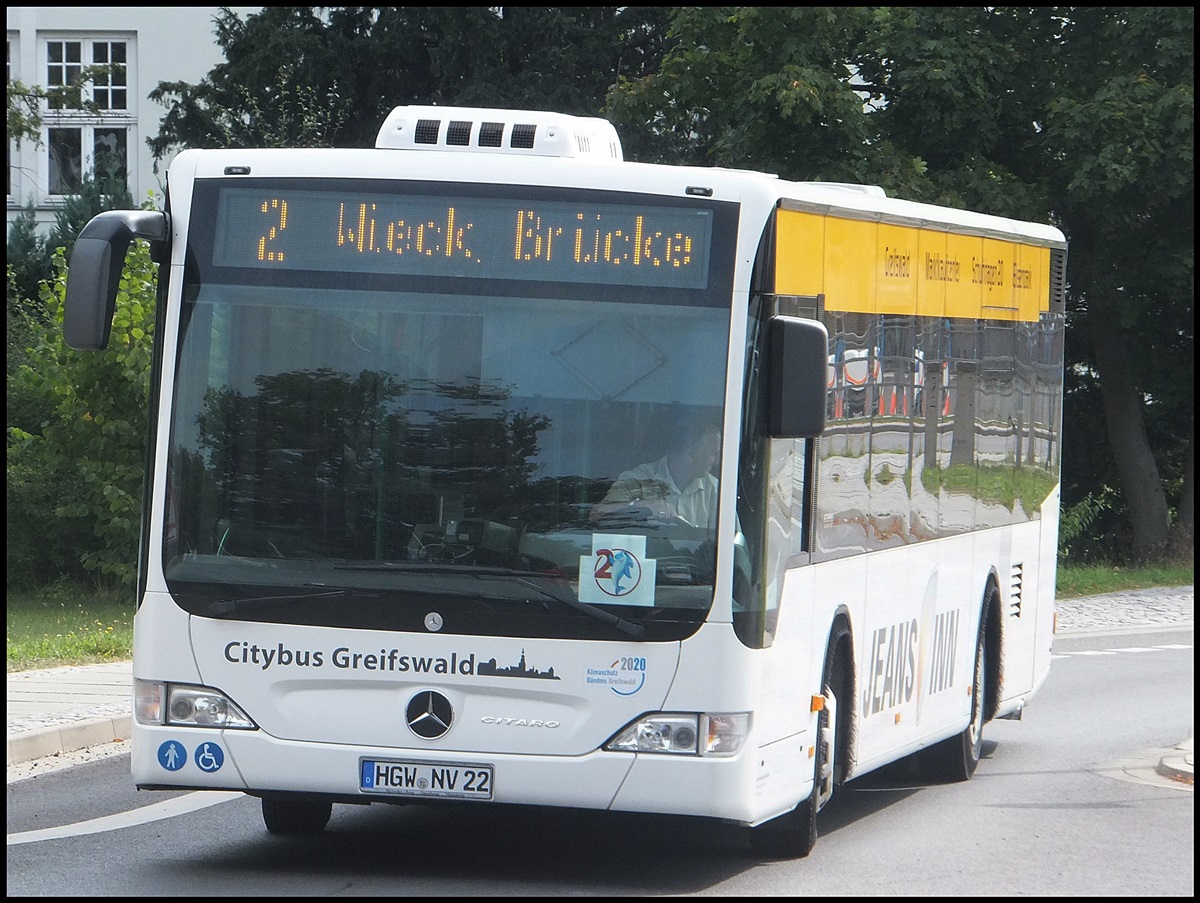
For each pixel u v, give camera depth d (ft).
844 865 89.86
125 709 141.08
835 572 92.48
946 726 115.55
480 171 82.17
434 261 81.66
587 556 78.95
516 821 101.09
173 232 83.10
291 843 93.09
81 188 453.17
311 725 79.51
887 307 100.89
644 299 80.94
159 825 98.68
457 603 78.95
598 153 88.12
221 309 82.12
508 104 383.65
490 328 80.94
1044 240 136.98
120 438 267.80
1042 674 141.59
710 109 328.08
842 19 308.60
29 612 260.21
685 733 78.28
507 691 78.69
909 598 106.52
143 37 503.20
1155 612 262.06
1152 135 314.35
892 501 102.73
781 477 83.76
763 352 81.35
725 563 78.89
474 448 80.02
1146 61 322.55
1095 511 342.64
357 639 79.36
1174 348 362.74
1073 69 332.60
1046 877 88.02
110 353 263.70
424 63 401.08
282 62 391.45
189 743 80.07
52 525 281.95
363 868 85.97
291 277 82.02
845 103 302.45
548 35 389.60
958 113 319.27
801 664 86.84
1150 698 171.01
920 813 107.96
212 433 81.35
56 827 98.02
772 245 82.17
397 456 80.23
